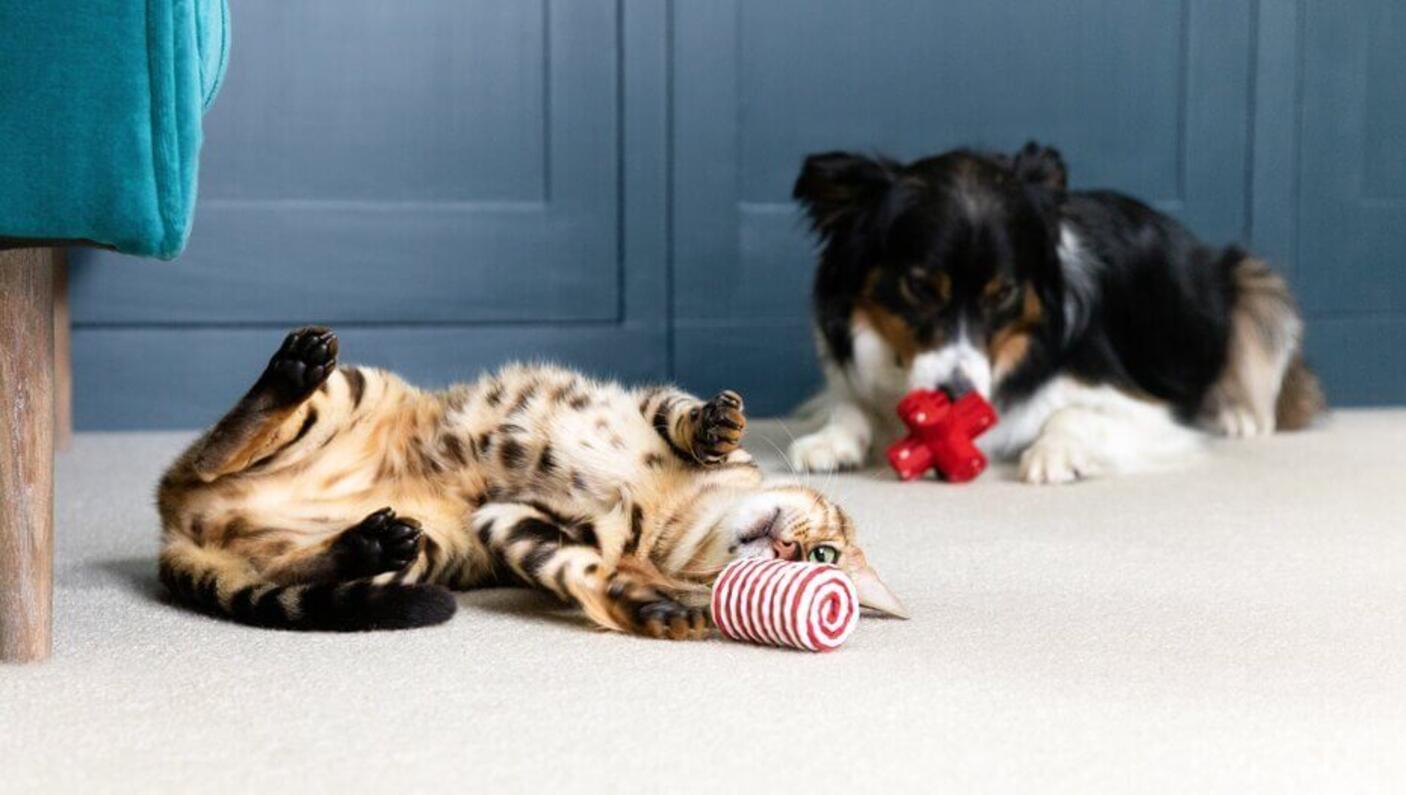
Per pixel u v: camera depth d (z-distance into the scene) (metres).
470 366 4.01
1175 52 4.25
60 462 3.25
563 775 1.29
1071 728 1.42
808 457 3.22
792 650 1.71
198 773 1.29
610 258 4.05
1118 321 3.60
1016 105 4.20
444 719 1.44
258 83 3.84
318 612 1.77
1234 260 3.95
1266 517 2.62
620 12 3.98
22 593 1.62
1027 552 2.29
